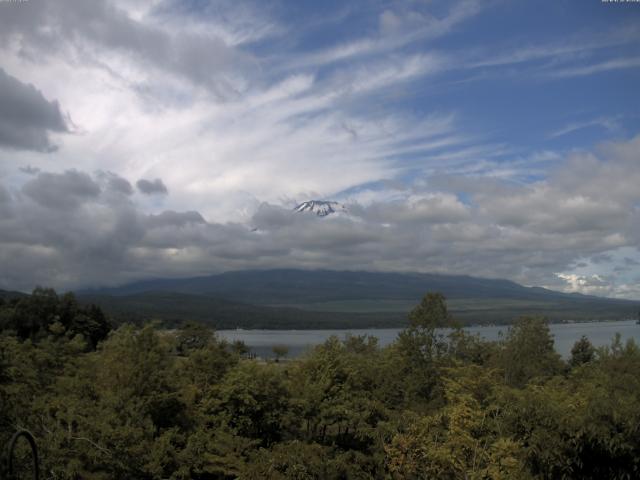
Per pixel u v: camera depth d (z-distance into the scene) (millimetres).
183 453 23469
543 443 13867
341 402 28625
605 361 27141
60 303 71875
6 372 20797
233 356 35188
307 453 23672
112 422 22062
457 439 17328
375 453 23953
